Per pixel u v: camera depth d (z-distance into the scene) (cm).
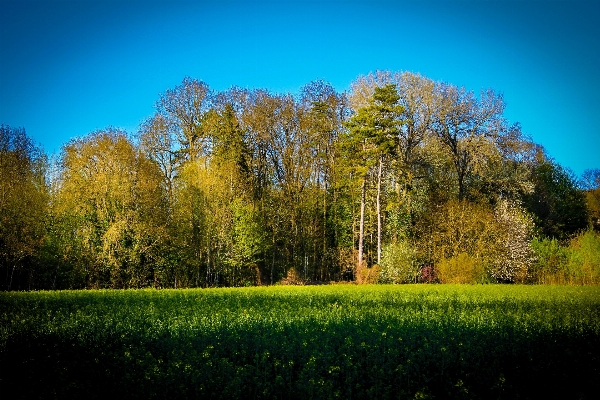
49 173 4912
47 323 1767
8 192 4050
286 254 5184
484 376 1140
